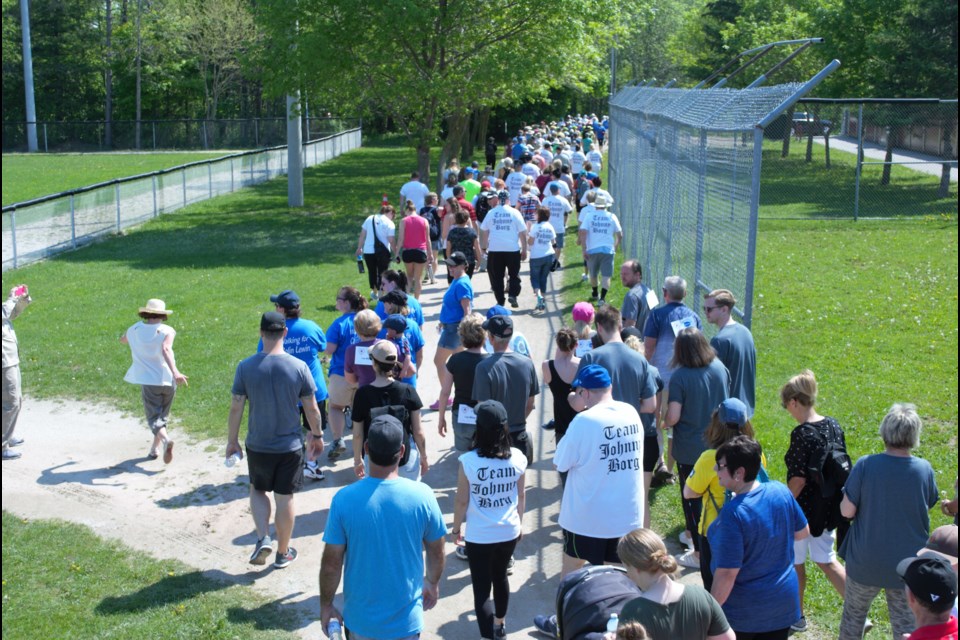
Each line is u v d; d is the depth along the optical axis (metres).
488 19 24.61
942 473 8.03
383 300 8.82
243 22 60.97
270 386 6.62
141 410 10.73
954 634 3.90
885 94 26.92
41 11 64.75
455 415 7.85
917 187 28.55
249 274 18.77
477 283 17.33
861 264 17.48
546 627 5.96
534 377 6.91
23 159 53.19
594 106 70.94
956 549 4.49
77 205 22.69
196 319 14.88
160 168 46.34
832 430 5.70
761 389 10.59
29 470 9.01
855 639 5.34
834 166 33.66
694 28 48.03
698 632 3.90
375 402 6.56
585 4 23.89
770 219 23.53
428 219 17.28
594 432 5.58
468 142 50.12
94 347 13.26
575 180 28.03
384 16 22.67
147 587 6.64
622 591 4.12
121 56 64.31
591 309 7.82
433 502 4.74
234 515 7.97
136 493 8.45
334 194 33.22
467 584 6.66
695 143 10.21
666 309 8.09
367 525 4.57
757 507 4.56
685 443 6.50
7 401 9.40
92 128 60.31
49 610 6.27
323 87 25.27
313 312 15.11
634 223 16.97
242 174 35.44
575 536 5.68
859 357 11.71
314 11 23.91
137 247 22.48
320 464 8.94
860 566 5.16
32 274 19.12
